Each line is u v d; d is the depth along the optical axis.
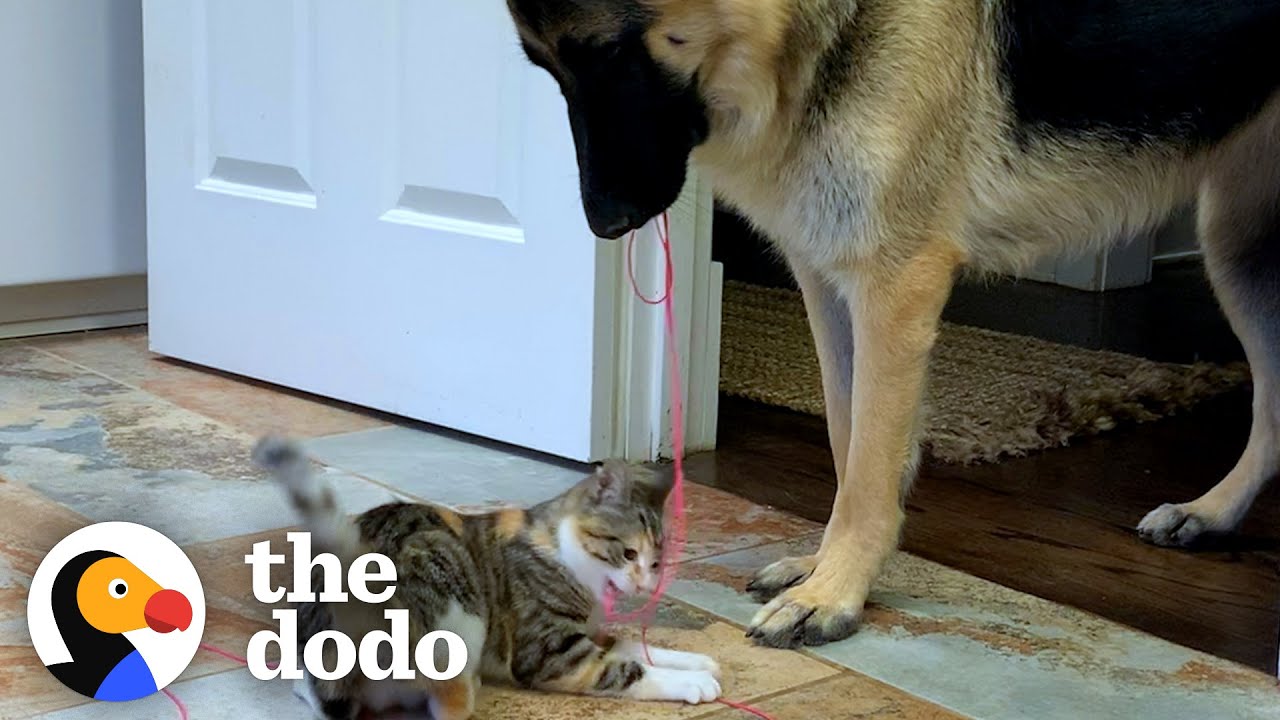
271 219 2.64
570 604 1.52
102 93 3.00
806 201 1.73
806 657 1.64
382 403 2.55
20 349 2.96
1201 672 1.64
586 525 1.52
